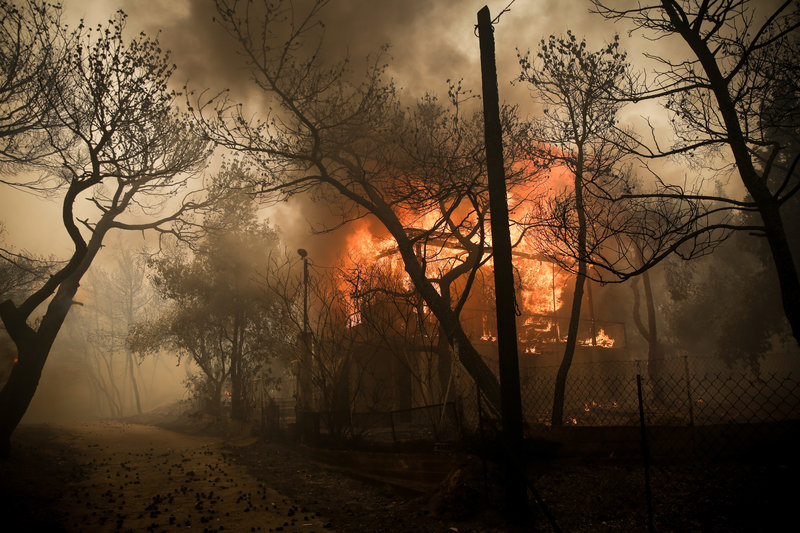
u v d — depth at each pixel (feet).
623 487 25.91
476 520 24.23
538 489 27.81
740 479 23.76
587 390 67.31
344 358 56.34
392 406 64.03
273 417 67.00
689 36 29.73
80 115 52.60
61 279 51.26
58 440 68.74
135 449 63.82
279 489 35.68
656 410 46.93
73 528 25.18
